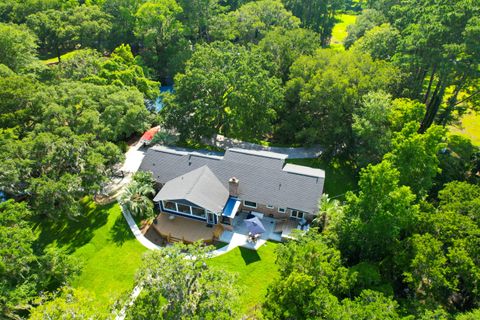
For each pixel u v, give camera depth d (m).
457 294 26.97
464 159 47.19
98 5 89.88
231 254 35.22
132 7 80.88
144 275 22.03
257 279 32.88
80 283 32.69
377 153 43.91
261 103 48.84
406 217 27.16
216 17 78.25
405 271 25.86
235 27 75.44
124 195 38.22
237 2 96.31
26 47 61.22
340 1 91.88
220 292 21.72
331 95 46.84
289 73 59.31
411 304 24.50
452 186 31.48
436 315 21.44
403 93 51.22
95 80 51.56
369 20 77.44
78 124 41.44
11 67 56.94
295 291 22.12
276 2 79.06
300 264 24.53
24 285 26.58
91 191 36.75
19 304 26.02
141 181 40.03
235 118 48.88
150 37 71.81
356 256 29.64
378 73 47.81
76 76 55.62
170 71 73.31
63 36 75.88
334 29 109.25
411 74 52.94
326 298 21.72
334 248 27.41
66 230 37.72
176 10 74.19
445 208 28.92
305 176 39.09
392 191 27.11
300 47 60.28
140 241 36.75
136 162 47.53
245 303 30.67
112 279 33.06
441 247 26.98
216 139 53.59
